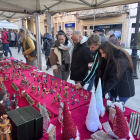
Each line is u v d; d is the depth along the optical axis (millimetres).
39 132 1102
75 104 1726
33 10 3902
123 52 1637
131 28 11172
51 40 6504
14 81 2553
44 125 1285
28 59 4035
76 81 2971
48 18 8320
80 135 1185
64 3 3785
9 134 985
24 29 3701
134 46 5004
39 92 2072
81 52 2605
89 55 2539
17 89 2129
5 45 8766
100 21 13000
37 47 4117
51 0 3473
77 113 1516
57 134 1194
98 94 1401
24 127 992
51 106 1679
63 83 2492
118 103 1419
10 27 11914
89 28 14078
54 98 1766
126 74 1690
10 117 1042
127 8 10891
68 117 1058
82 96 1960
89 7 3510
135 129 1221
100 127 1251
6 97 1564
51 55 3000
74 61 2754
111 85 1601
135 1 2795
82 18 13703
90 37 1941
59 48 2840
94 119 1189
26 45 3791
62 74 3217
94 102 1209
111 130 1178
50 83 2506
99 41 1899
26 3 3605
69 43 2848
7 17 5863
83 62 2703
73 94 1975
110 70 1699
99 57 1912
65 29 16484
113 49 1628
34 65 4105
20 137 993
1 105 1261
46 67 6645
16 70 3266
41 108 1336
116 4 3072
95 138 1130
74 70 2807
